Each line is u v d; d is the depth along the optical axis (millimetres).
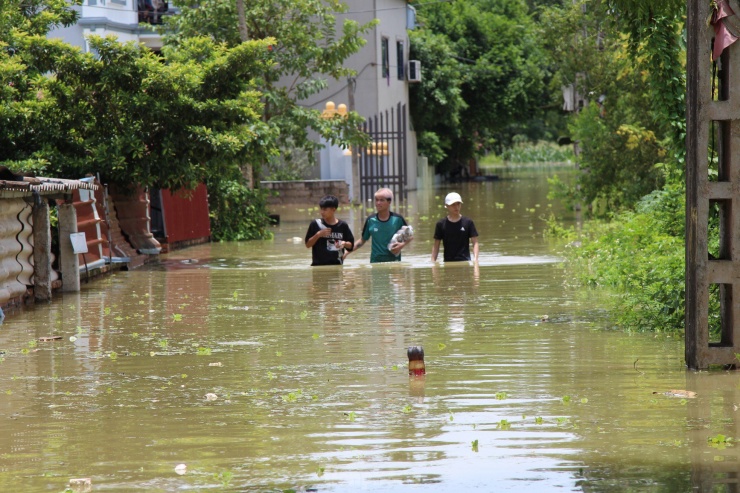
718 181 16078
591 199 54469
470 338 19938
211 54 42906
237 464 11922
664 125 22281
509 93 113188
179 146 38312
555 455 11977
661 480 11000
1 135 36875
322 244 33656
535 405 14398
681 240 26375
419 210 65875
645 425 13203
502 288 27359
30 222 27219
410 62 99250
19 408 14867
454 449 12320
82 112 37844
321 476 11406
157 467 11867
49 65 37406
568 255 36406
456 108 105562
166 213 43031
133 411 14562
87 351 19469
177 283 30828
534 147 194000
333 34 63625
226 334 21109
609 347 18688
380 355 18406
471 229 33344
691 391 14984
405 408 14336
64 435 13336
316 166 80000
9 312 25234
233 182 49500
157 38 69688
